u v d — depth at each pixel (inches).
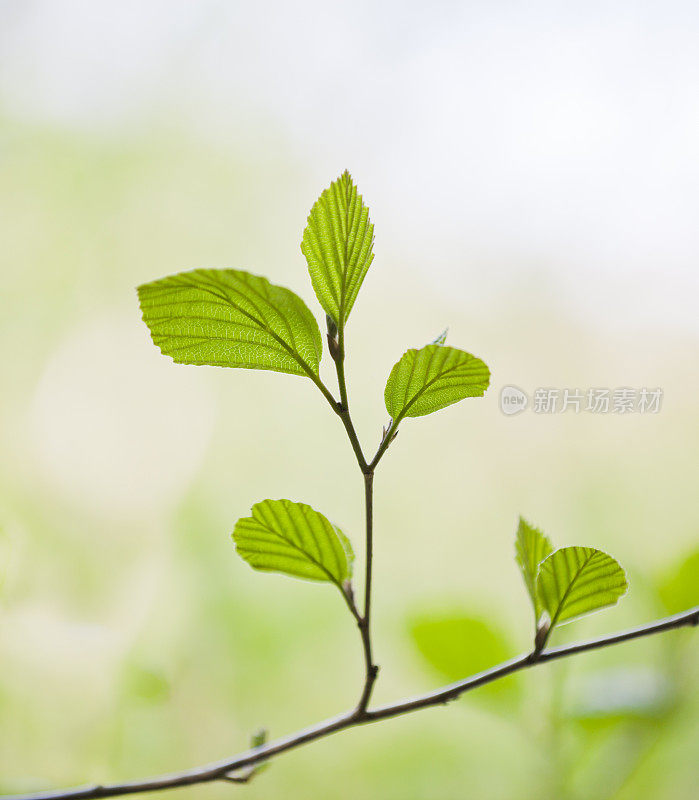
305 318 30.5
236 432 85.7
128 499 77.9
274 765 71.4
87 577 72.5
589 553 31.2
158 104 88.6
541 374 79.2
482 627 39.8
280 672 75.6
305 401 87.4
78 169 87.4
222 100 89.0
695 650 39.7
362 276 30.4
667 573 39.9
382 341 86.3
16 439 77.7
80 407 80.7
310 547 31.7
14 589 61.2
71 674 61.3
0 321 82.8
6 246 84.7
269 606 77.4
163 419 82.7
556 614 31.6
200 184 90.4
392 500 84.0
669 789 53.9
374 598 78.5
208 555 79.0
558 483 79.0
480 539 80.7
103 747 61.1
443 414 83.4
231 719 72.0
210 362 30.7
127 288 87.4
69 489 75.7
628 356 77.5
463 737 70.2
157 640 71.9
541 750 40.5
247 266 91.0
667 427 76.2
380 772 72.3
